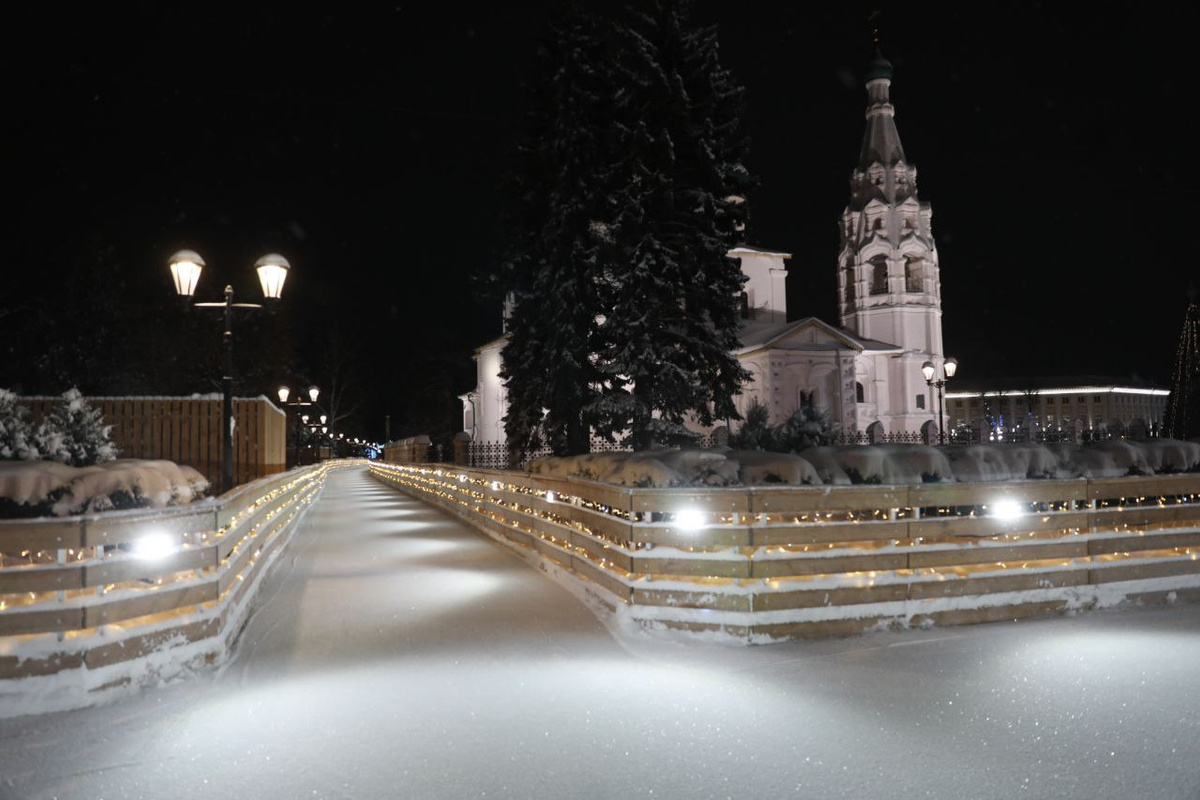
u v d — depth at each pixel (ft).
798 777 14.37
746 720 17.24
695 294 66.28
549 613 27.96
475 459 88.48
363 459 327.88
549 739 16.24
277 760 15.31
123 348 119.34
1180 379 131.95
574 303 65.67
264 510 33.55
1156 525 28.73
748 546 23.86
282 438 84.79
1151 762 14.88
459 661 22.03
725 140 67.97
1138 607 27.45
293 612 28.40
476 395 188.34
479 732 16.65
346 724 17.17
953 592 25.32
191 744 16.14
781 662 21.65
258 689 19.66
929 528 25.75
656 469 26.45
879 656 22.08
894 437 114.21
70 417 29.35
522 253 71.67
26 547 18.48
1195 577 28.32
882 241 190.60
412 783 14.24
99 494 20.43
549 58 68.59
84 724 17.21
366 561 40.93
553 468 37.93
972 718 17.22
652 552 25.03
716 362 67.46
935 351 190.39
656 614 24.58
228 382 41.52
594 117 68.13
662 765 14.92
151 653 19.83
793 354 153.89
